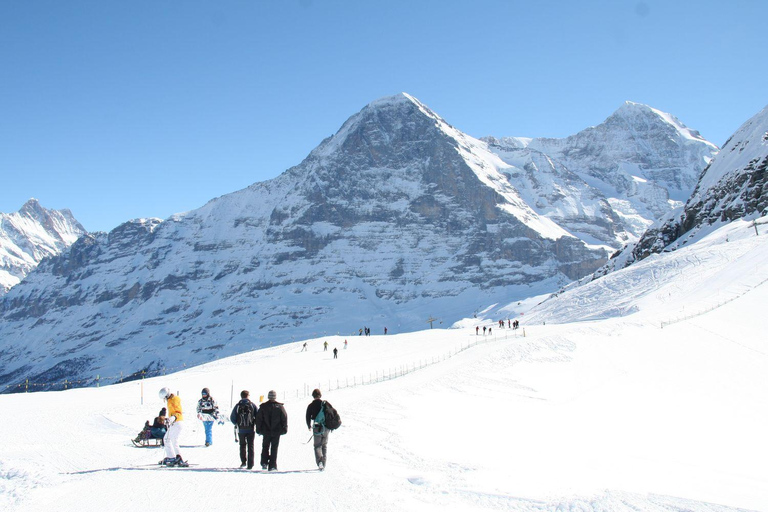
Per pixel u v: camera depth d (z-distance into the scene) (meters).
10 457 18.28
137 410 35.47
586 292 126.12
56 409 35.94
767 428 40.69
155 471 16.48
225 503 12.73
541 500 15.41
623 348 67.75
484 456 24.78
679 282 104.00
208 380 55.00
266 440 17.34
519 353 65.81
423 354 73.06
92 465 17.88
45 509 12.01
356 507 12.77
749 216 135.38
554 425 37.47
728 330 70.56
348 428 28.80
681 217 172.38
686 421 42.03
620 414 43.53
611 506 14.52
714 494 19.09
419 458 22.58
